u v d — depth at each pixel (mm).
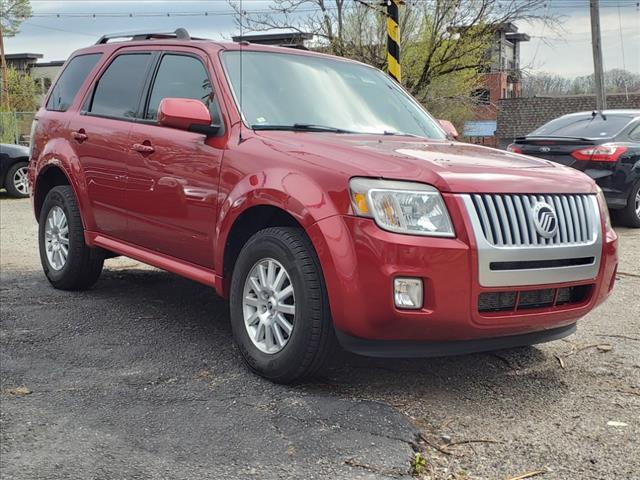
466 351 3703
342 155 3826
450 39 18109
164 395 3777
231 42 5035
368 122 4906
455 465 3092
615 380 4156
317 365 3789
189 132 4680
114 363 4277
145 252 5141
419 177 3574
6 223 10789
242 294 4121
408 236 3469
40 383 3943
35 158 6309
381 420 3479
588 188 4074
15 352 4449
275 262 3904
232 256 4348
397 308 3473
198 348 4566
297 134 4379
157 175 4824
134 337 4781
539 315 3764
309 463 3045
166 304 5656
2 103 43250
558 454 3211
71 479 2891
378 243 3461
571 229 3861
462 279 3500
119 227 5336
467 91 21094
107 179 5359
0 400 3695
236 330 4152
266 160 4055
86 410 3578
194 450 3152
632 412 3686
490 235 3557
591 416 3629
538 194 3781
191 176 4531
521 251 3619
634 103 42031
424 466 3053
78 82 6113
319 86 4984
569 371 4297
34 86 49344
